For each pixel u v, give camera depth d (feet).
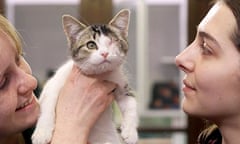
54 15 8.16
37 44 8.18
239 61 2.90
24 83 3.37
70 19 3.95
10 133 3.38
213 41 2.98
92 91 3.53
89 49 3.77
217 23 2.99
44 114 3.54
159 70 8.36
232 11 2.94
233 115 3.06
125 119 3.82
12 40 3.32
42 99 3.74
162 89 8.27
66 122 3.42
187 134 7.84
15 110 3.30
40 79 7.77
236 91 2.96
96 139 3.82
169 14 8.13
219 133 3.48
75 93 3.53
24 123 3.39
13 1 8.05
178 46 8.21
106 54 3.67
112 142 3.88
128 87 4.00
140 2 8.03
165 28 8.18
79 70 3.74
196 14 7.50
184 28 7.95
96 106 3.51
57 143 3.32
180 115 8.13
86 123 3.45
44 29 8.20
